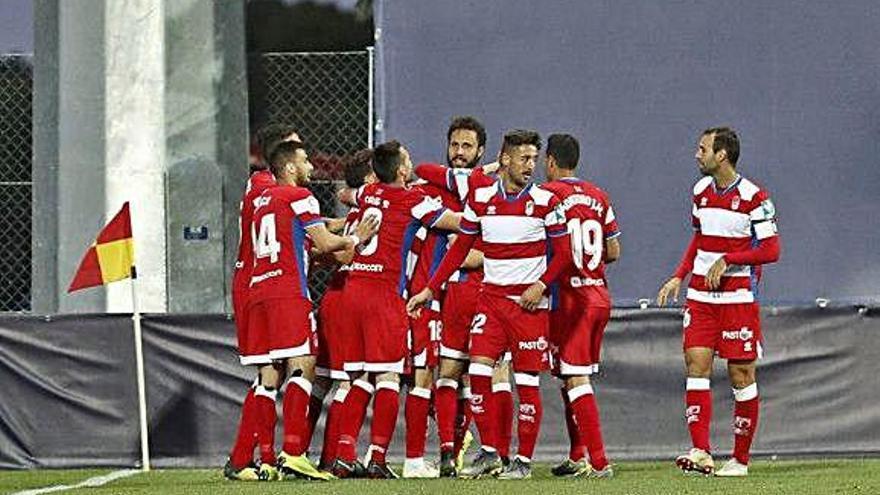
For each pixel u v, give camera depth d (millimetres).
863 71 45469
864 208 45375
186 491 32094
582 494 30062
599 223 37500
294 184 37125
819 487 31578
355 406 37062
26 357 44219
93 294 48719
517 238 36000
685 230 45656
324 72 47531
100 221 48906
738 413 36844
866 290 45281
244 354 36812
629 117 45969
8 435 44094
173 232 49031
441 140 46625
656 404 43375
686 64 45875
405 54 46844
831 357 43250
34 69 49156
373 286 36812
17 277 49062
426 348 37906
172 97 49000
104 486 36156
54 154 48969
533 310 36031
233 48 48438
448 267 36344
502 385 37438
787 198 45562
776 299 45438
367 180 40000
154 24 48969
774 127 45656
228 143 48844
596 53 46094
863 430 43188
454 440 39250
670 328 43500
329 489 31750
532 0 46281
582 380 36969
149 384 43938
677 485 32531
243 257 37062
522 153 35812
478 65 46469
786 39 45625
